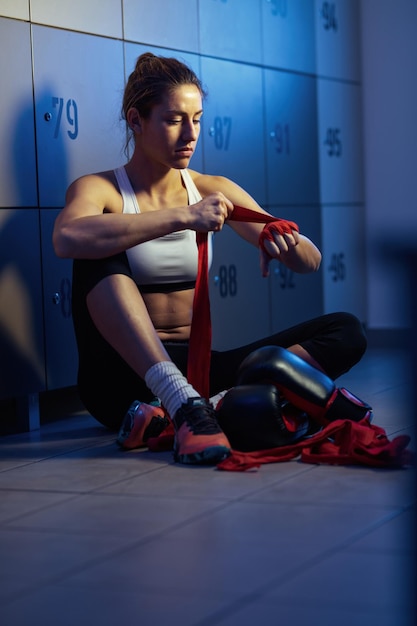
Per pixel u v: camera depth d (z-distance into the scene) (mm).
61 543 1723
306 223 4504
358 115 5035
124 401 2770
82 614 1361
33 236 3066
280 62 4301
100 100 3307
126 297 2475
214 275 3820
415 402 662
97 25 3291
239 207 2676
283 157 4316
